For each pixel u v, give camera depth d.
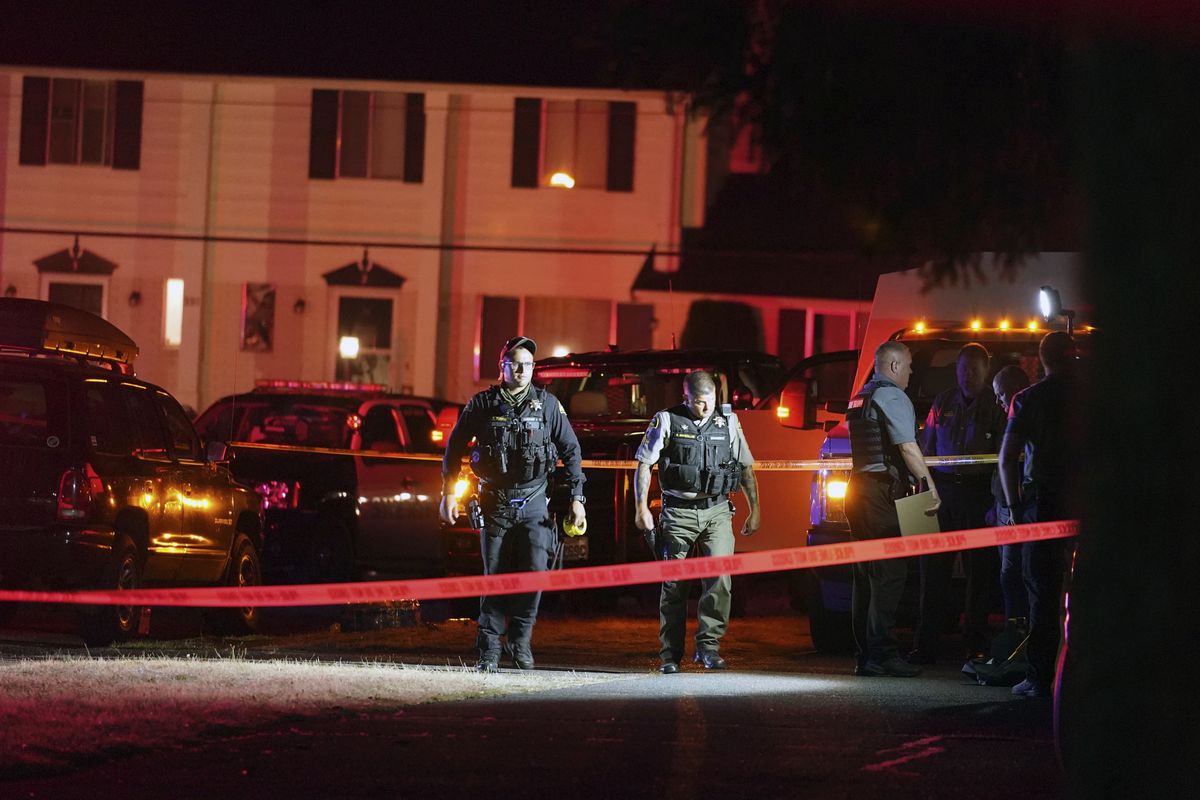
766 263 100.69
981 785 20.00
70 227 102.12
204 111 101.88
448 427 52.91
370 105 101.56
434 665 32.66
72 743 21.36
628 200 100.88
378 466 54.78
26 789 19.27
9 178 102.31
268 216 101.94
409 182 101.25
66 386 36.44
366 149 101.69
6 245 102.25
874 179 24.53
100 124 102.25
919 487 31.08
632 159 100.88
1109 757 11.29
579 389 48.44
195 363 101.50
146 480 38.38
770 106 24.17
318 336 101.50
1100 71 11.08
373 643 37.38
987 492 33.72
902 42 23.42
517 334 101.06
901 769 21.00
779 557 32.66
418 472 56.03
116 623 36.91
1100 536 11.24
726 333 100.44
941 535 30.91
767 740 23.03
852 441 31.58
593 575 31.92
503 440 31.78
